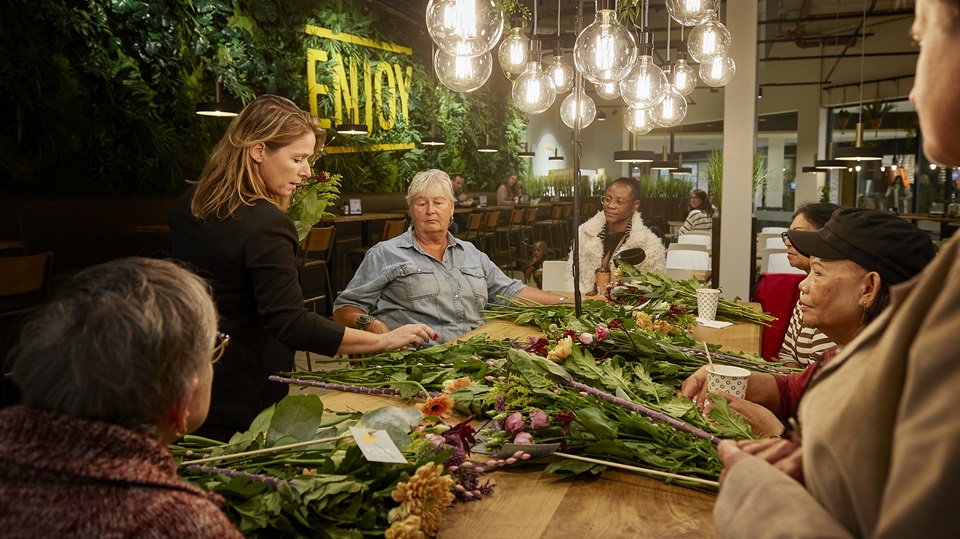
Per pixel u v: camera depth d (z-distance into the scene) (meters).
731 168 5.79
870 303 1.72
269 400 1.99
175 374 0.80
